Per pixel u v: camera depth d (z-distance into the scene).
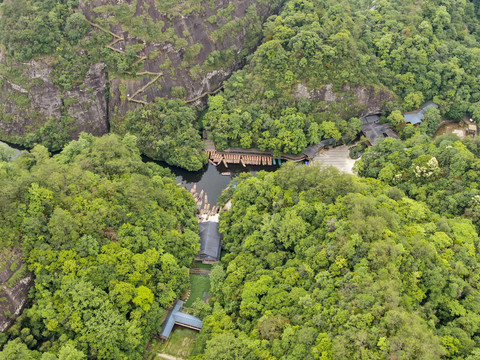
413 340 67.50
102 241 91.12
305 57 139.75
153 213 101.62
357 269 81.44
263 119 139.00
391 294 74.38
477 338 76.19
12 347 75.62
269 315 82.88
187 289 100.19
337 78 139.75
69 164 107.62
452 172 110.44
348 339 70.88
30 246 86.00
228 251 110.94
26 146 139.88
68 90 139.50
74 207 90.44
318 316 77.00
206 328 87.31
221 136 138.38
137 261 89.56
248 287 89.56
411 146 126.69
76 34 138.75
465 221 100.31
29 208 87.62
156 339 91.44
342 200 96.31
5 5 135.88
